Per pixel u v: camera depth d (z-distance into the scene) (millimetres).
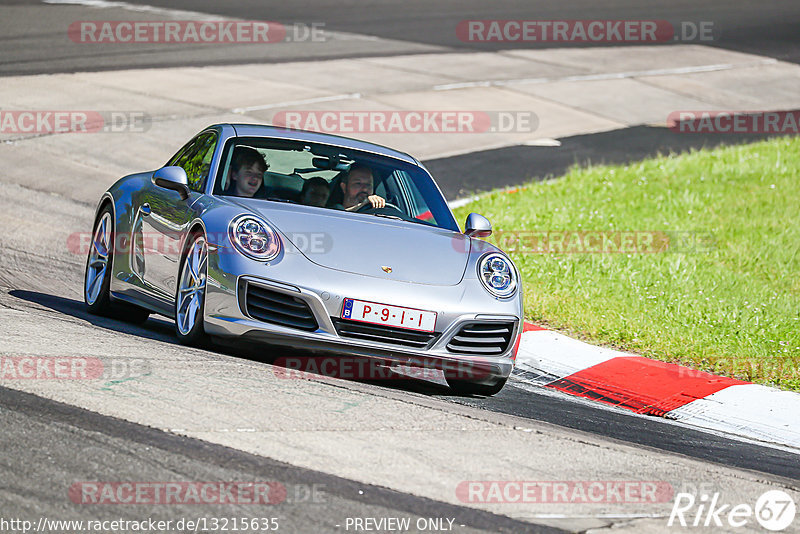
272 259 20641
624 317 31062
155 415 16188
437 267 22094
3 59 66062
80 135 51406
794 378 26875
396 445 16359
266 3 101625
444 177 51625
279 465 14727
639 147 63062
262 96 64250
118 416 15969
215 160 24281
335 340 20359
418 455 16031
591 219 44000
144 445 14875
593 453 17812
